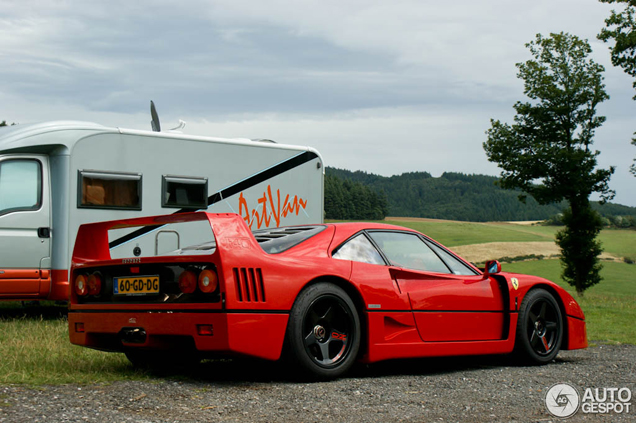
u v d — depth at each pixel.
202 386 4.06
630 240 84.38
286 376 4.46
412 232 5.31
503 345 5.40
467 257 62.50
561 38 27.33
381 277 4.72
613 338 8.07
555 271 55.56
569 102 26.95
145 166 9.36
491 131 28.19
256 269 4.07
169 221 4.36
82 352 5.47
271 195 10.59
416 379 4.59
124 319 4.36
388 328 4.72
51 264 8.72
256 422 3.19
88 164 8.93
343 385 4.20
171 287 4.16
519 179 27.23
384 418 3.35
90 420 3.10
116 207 9.09
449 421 3.34
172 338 4.19
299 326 4.17
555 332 5.77
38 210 8.69
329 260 4.52
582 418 3.50
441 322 5.02
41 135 8.66
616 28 24.23
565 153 26.05
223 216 4.17
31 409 3.26
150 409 3.38
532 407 3.74
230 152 10.16
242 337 3.94
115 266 4.47
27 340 6.10
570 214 29.36
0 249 8.40
